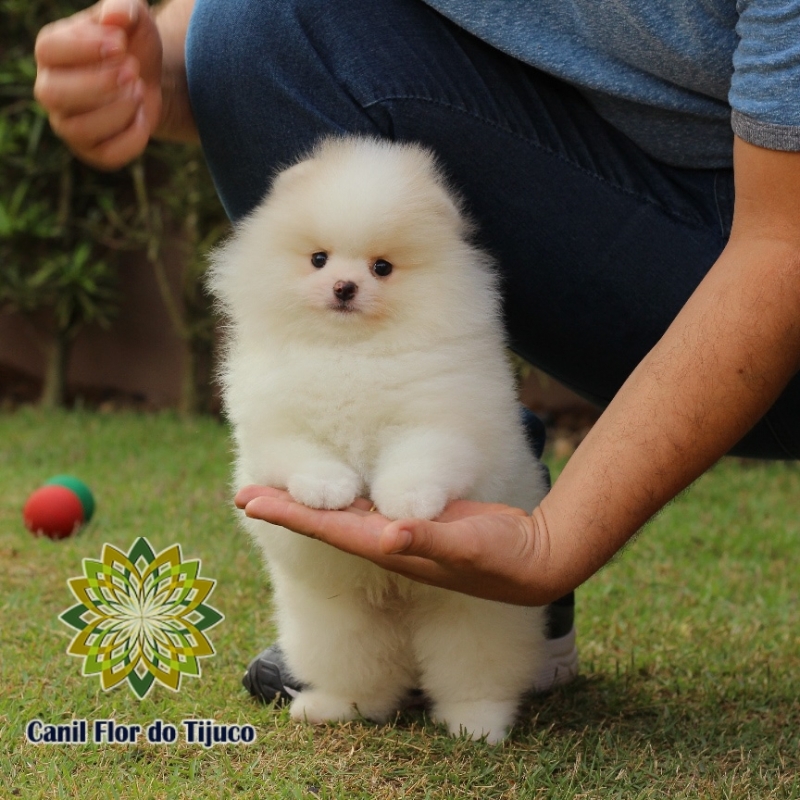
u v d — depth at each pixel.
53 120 1.54
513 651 1.59
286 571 1.58
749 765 1.56
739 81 1.43
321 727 1.61
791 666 1.76
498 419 1.51
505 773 1.54
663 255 1.62
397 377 1.50
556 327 1.67
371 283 1.51
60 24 1.53
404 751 1.57
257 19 1.61
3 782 1.51
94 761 1.54
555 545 1.44
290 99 1.61
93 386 4.13
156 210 3.73
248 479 1.56
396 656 1.61
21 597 1.87
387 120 1.61
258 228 1.55
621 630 1.86
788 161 1.41
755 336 1.42
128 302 4.04
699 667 1.76
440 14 1.62
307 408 1.50
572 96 1.63
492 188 1.62
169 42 1.70
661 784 1.53
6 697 1.63
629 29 1.54
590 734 1.61
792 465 3.09
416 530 1.39
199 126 1.66
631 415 1.45
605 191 1.62
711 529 2.37
